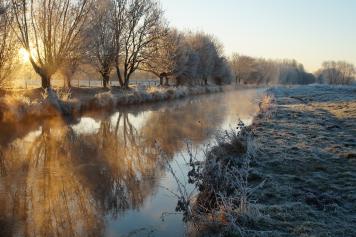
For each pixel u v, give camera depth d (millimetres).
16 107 18922
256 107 30125
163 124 20234
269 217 6199
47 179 9914
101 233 6781
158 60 45031
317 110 21219
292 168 8977
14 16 23734
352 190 7383
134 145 14461
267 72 136625
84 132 17188
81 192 8969
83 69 41500
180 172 10594
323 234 5598
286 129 14391
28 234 6730
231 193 7422
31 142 14586
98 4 34500
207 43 65875
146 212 7742
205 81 72125
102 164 11508
